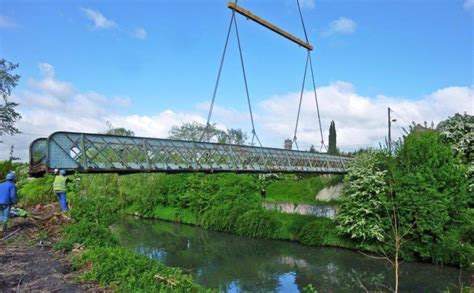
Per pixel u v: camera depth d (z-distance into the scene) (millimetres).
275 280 20016
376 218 24750
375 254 24703
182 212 40781
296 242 29000
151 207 44219
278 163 26922
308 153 30719
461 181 23219
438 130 30766
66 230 13148
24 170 29609
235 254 25906
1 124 35594
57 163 15469
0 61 34844
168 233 33719
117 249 11492
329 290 18281
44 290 8227
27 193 21672
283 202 34375
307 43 28125
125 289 8383
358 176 26297
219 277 20562
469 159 27219
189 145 20500
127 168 17109
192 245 28750
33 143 15547
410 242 22797
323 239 27672
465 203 23000
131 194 44594
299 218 31109
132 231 34438
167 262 23594
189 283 10070
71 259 10656
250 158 24484
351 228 25266
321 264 23109
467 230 21906
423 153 24859
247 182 37906
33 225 14359
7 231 13266
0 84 34938
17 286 8320
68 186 16688
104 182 42562
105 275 9070
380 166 26156
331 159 33500
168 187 43938
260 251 26641
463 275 19781
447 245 21438
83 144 16141
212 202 37688
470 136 27078
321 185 35969
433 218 21859
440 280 19109
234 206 35062
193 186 40719
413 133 27062
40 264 10133
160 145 19078
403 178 23766
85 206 14656
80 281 8953
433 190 22438
